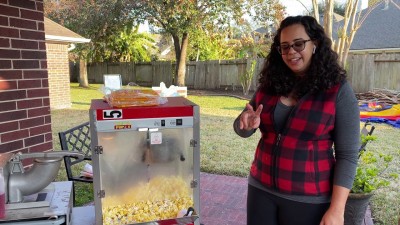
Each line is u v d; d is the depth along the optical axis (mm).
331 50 1679
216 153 5480
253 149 5746
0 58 3057
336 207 1618
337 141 1660
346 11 9766
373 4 12109
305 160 1673
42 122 3527
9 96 3158
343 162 1653
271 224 1838
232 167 4762
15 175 1937
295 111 1676
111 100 1974
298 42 1652
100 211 1933
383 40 14242
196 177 2049
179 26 14594
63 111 9758
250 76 14117
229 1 13812
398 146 5793
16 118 3236
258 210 1866
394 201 3639
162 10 14367
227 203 3625
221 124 7887
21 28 3242
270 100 1805
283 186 1726
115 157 1893
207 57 19500
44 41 3506
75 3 17438
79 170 4559
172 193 2041
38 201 1912
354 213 2752
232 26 15539
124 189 1952
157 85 18641
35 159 1990
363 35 14898
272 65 1831
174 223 1984
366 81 11781
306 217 1723
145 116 1872
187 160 2014
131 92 2129
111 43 19922
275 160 1744
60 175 4344
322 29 1685
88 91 15922
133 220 1964
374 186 3029
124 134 1874
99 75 21141
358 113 1631
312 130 1645
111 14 15750
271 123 1764
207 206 3547
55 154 2025
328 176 1696
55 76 10328
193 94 14469
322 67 1640
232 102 11938
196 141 1992
